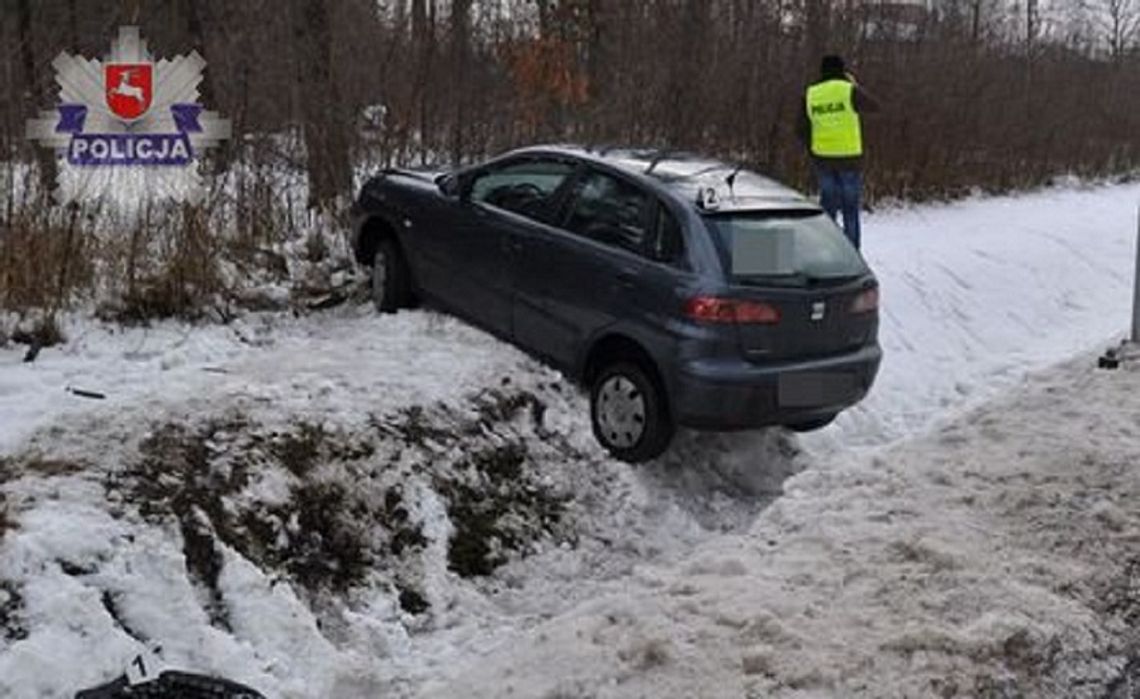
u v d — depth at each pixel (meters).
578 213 7.68
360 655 5.33
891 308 11.52
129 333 7.91
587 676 4.04
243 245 9.55
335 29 11.39
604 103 14.52
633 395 7.21
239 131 10.31
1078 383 7.66
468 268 8.29
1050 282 14.02
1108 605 4.55
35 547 4.86
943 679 3.90
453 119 12.32
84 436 5.90
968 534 5.09
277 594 5.32
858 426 8.80
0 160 8.37
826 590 4.57
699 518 7.20
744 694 3.86
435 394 7.17
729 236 6.95
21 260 7.76
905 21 19.92
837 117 12.04
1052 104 23.23
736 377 6.75
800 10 17.08
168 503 5.45
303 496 5.97
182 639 4.86
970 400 9.80
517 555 6.52
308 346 8.04
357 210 9.32
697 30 15.78
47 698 4.36
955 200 19.38
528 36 13.36
